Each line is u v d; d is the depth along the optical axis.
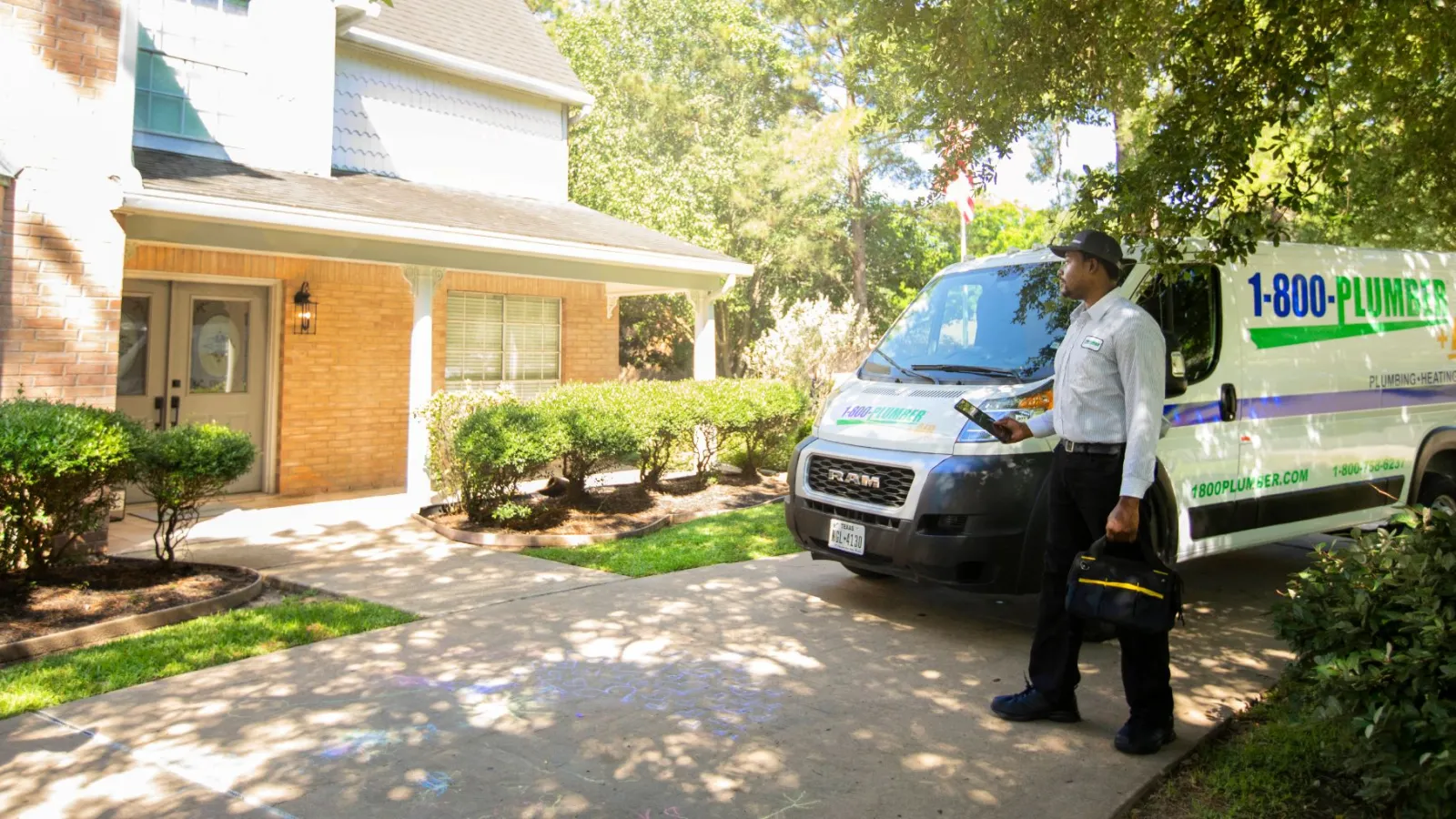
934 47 6.17
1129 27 6.04
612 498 10.27
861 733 4.14
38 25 7.02
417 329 9.69
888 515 5.56
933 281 6.84
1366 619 3.31
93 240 7.34
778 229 27.91
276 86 10.88
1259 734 4.13
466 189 13.41
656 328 27.27
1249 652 5.43
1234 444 6.06
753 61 28.61
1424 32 6.14
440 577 6.94
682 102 27.86
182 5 10.12
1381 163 7.98
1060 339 5.71
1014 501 5.29
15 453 5.49
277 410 11.18
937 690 4.69
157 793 3.48
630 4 29.53
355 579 6.87
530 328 13.98
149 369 10.33
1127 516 3.81
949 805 3.47
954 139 6.45
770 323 30.77
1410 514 3.88
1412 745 2.94
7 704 4.27
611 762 3.80
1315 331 6.66
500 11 15.66
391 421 12.23
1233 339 6.13
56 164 7.15
